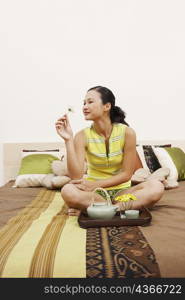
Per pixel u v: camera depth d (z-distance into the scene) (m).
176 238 1.06
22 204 1.81
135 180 2.14
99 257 0.90
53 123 3.08
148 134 3.13
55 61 3.08
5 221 1.40
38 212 1.58
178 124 3.13
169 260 0.89
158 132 3.13
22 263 0.89
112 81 3.12
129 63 3.11
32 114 3.06
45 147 3.00
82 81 3.10
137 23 3.10
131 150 1.60
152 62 3.12
